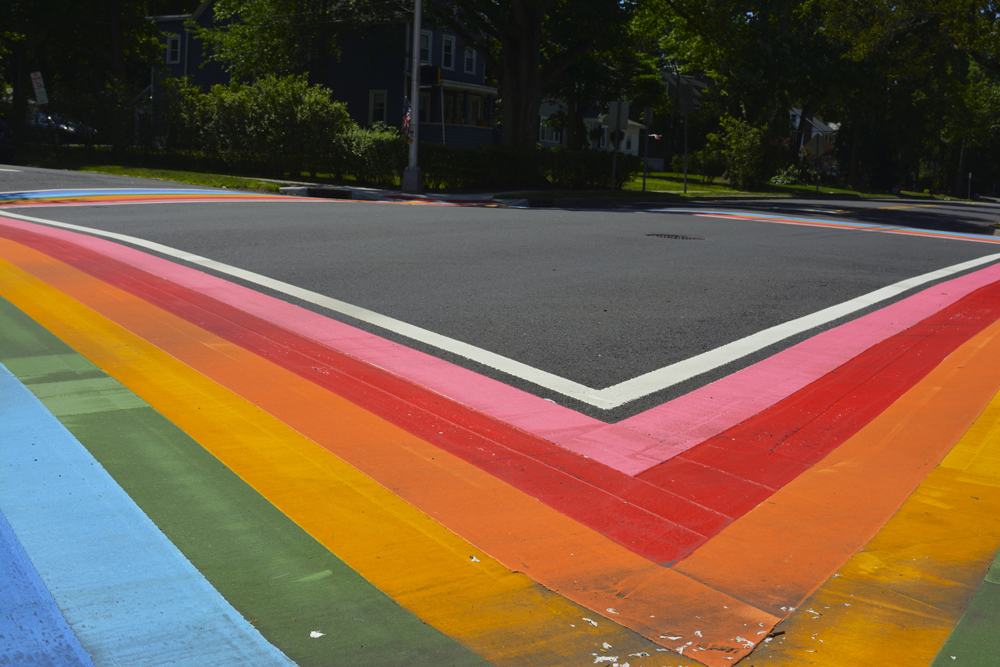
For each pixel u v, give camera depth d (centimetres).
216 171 2731
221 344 525
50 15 3906
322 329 574
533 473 347
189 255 863
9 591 235
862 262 1048
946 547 290
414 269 833
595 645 227
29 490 302
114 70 3719
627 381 483
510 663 218
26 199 1445
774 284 841
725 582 265
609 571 269
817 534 300
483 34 3556
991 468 362
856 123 6538
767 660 223
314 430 383
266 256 877
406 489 324
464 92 4712
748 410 439
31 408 391
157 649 213
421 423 400
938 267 1026
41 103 2759
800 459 373
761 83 4884
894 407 448
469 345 548
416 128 2350
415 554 273
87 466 326
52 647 211
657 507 320
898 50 3056
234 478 324
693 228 1427
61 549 260
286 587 247
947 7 2603
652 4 3381
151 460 336
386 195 2177
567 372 496
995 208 3669
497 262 902
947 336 621
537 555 278
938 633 237
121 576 247
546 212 1683
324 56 3816
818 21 4897
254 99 2653
